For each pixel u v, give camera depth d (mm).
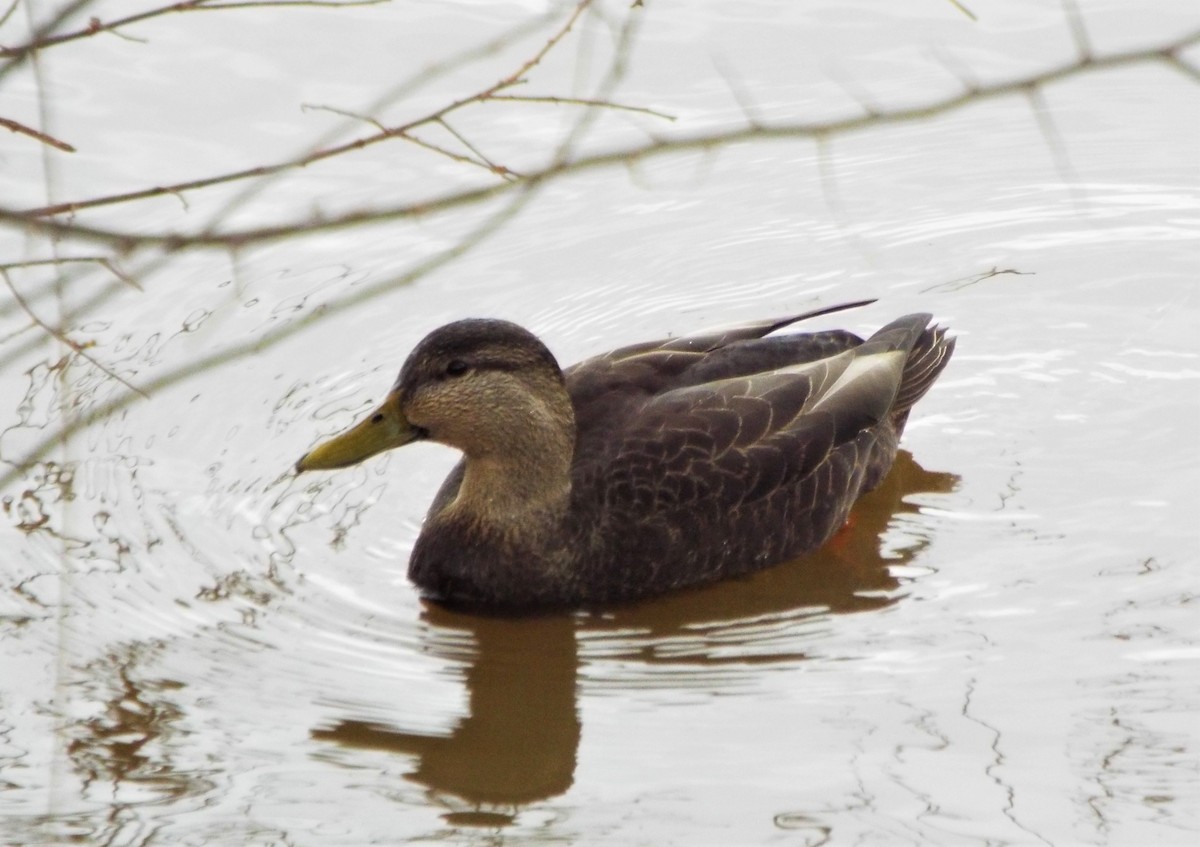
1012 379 14133
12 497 12477
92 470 12875
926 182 16703
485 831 9109
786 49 17594
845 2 18062
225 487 12789
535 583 11703
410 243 15773
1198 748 9547
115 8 17281
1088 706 10016
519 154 16234
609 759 9758
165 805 9312
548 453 11680
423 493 13008
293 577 11812
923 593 11539
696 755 9758
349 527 12492
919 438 13531
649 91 17016
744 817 9117
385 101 6168
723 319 14906
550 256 15734
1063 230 15922
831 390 12562
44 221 4695
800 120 16656
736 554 12000
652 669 10844
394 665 10898
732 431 12047
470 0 17922
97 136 16047
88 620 11125
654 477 11805
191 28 17375
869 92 17016
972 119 17359
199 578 11695
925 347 13453
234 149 16016
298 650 10992
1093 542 11945
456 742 10000
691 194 16609
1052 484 12758
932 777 9406
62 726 10031
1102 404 13703
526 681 10719
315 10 17625
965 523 12375
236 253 4820
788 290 15266
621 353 12812
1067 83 17641
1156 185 16391
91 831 9055
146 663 10711
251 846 8938
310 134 16203
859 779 9430
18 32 16500
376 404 13781
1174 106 17328
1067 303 15000
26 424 13211
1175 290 15023
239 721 10172
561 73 17094
